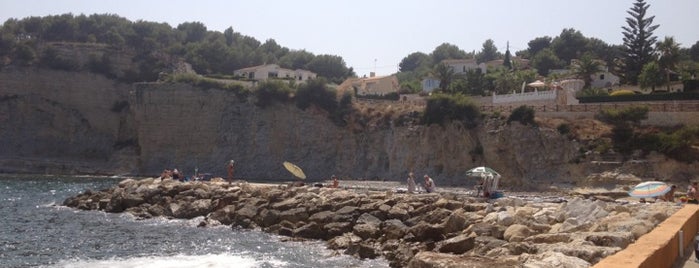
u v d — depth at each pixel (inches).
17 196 2608.3
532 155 2945.4
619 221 874.8
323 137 4015.8
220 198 1828.2
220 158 4215.1
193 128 4318.4
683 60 4921.3
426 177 1845.5
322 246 1278.3
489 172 1606.8
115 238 1416.1
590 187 2564.0
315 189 1813.5
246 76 5565.9
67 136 4847.4
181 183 2116.1
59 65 4899.1
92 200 2126.0
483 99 3774.6
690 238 805.9
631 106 2920.8
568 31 6387.8
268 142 4148.6
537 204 1296.8
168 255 1189.7
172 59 5349.4
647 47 3976.4
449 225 1153.4
